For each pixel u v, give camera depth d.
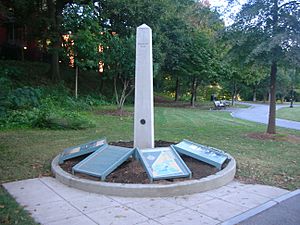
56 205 4.44
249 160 7.34
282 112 26.75
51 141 8.92
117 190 4.82
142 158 5.58
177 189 4.88
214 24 12.12
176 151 6.10
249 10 9.91
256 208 4.49
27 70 21.97
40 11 20.34
